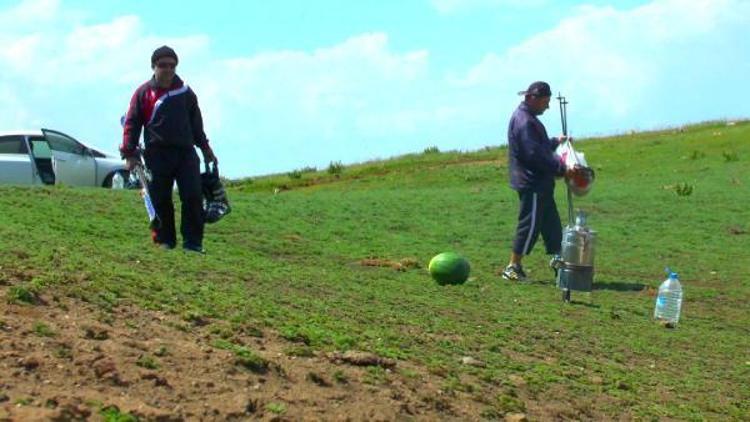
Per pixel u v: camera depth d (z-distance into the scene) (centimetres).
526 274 1391
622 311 1175
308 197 2078
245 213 1703
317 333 775
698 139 3306
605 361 915
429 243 1608
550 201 1341
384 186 3000
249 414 587
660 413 768
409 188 2870
